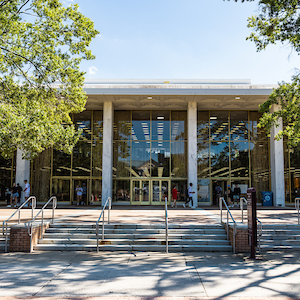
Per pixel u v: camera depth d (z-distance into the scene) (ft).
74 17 44.88
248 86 75.87
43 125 40.60
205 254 30.81
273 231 35.73
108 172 78.95
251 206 28.86
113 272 23.65
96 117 87.81
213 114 88.02
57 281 21.27
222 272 23.71
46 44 44.60
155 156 86.28
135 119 87.71
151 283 20.88
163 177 85.46
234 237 31.68
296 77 53.16
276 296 18.34
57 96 48.91
